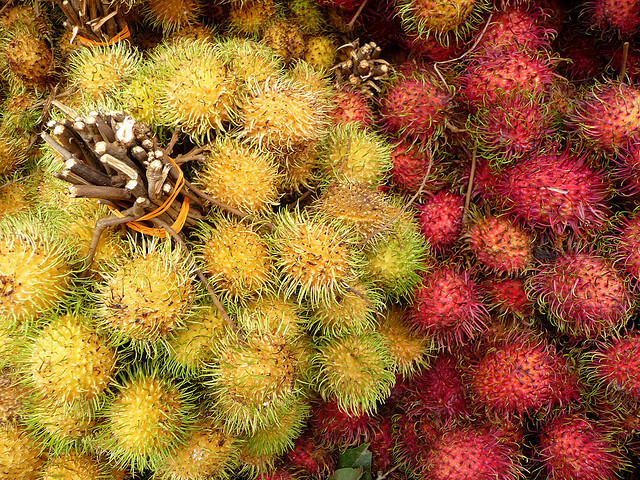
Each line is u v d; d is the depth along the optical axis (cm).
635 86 38
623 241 38
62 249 33
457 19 40
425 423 42
